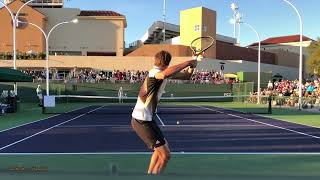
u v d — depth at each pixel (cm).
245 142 1366
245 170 836
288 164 941
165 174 602
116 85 5125
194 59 629
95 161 991
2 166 891
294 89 4462
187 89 5341
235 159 1017
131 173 602
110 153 1116
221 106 4172
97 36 6688
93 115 2758
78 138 1482
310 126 1973
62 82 5066
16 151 1161
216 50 6719
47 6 6894
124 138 1474
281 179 583
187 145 1291
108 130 1769
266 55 7606
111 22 6694
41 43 6438
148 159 1015
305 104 3566
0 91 4656
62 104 4631
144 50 6359
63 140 1423
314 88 3981
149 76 620
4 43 6347
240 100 5131
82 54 6675
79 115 2761
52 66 5941
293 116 2708
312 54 7019
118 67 6059
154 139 641
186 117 2559
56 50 6631
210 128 1864
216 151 1157
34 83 4756
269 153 1116
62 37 6638
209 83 5412
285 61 7938
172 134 1612
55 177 579
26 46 6412
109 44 6688
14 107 3022
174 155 1078
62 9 6644
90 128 1859
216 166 910
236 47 7075
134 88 5131
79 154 1102
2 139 1452
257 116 2697
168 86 5297
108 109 3584
